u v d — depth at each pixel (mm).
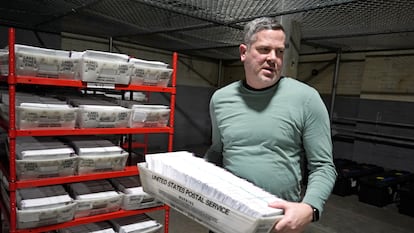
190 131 6816
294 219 700
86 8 3025
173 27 3811
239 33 3773
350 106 5309
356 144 5184
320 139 987
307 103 1012
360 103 5137
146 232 2064
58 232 1916
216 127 1250
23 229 1644
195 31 3904
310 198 833
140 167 1017
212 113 1264
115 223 2053
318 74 5785
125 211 2025
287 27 2816
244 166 1076
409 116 4562
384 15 2764
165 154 1091
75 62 1709
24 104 1577
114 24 3830
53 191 1848
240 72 7316
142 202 2062
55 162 1711
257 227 647
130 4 2816
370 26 3240
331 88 5574
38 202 1686
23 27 4094
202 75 7176
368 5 2455
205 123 7156
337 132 5441
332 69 5543
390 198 3844
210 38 4367
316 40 4277
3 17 3619
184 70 6703
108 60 1790
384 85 4844
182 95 6555
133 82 1963
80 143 1913
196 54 6605
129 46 5574
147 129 2057
